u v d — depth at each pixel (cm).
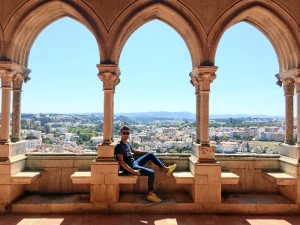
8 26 561
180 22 593
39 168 616
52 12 607
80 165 619
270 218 532
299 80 575
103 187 553
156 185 620
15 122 619
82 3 563
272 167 631
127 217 529
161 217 530
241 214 550
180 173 591
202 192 555
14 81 618
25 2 561
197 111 636
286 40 600
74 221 507
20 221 505
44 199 574
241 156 632
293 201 567
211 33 569
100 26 564
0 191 544
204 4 571
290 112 625
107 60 564
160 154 637
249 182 627
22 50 614
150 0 568
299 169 556
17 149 592
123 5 566
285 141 632
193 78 628
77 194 608
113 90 585
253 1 573
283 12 574
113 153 565
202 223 504
